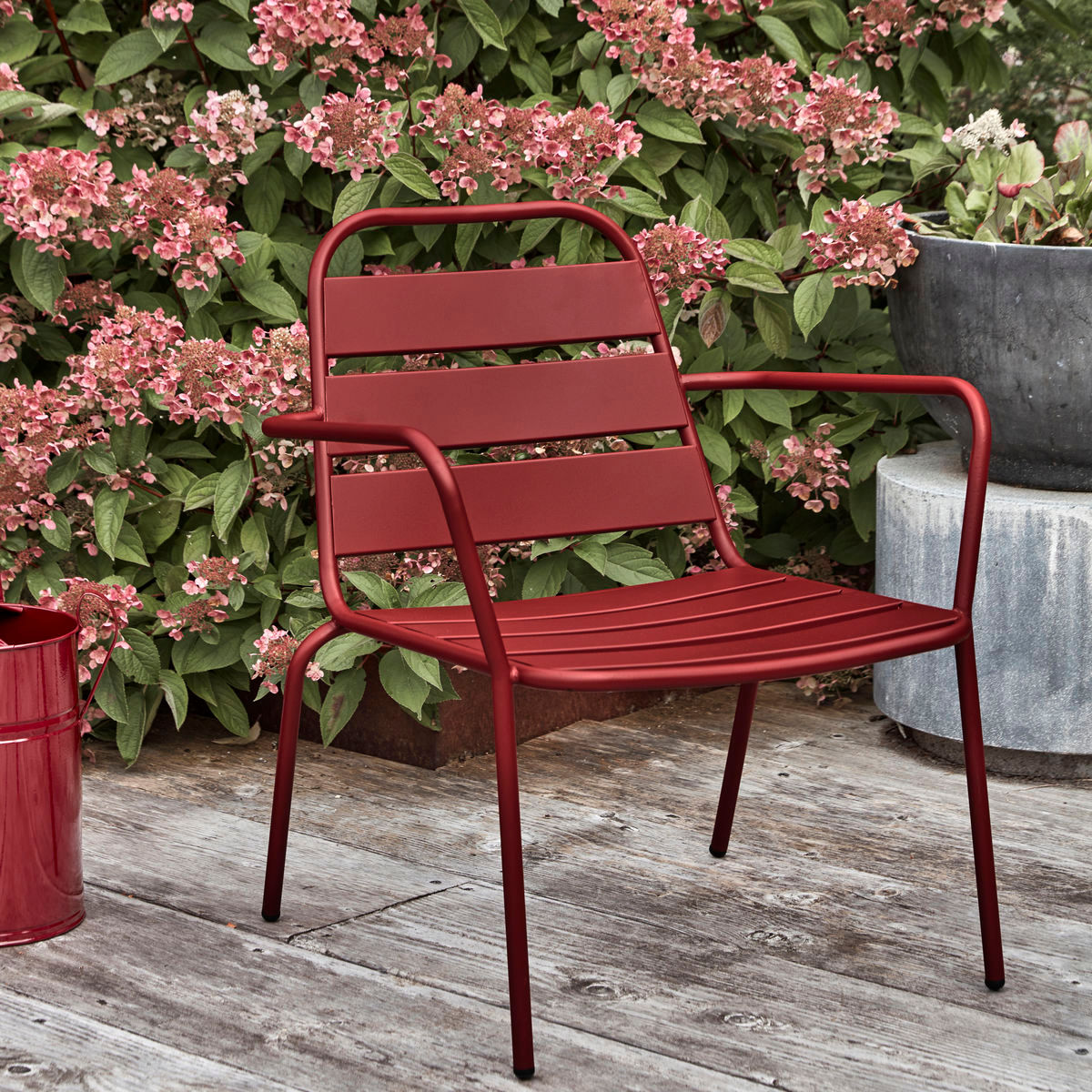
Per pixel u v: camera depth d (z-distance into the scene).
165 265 2.46
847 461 2.71
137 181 2.28
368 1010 1.59
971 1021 1.58
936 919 1.84
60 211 2.24
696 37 2.67
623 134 2.35
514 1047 1.45
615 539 2.49
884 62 2.71
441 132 2.36
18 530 2.44
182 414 2.29
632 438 2.56
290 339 2.27
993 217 2.37
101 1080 1.45
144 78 2.50
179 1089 1.44
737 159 2.66
